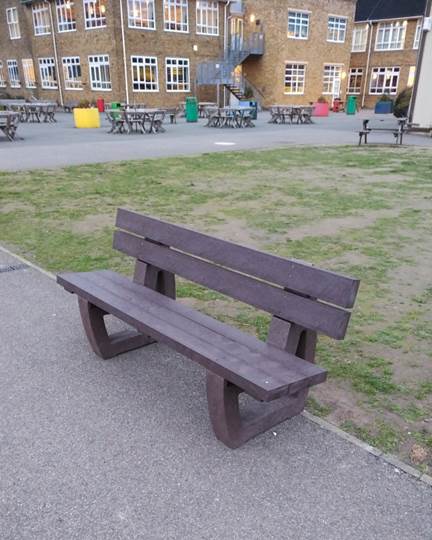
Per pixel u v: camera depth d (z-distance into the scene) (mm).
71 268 5066
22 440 2547
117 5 29141
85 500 2164
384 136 19750
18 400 2893
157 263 3287
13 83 40469
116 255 5457
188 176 10477
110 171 11086
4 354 3430
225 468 2350
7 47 39281
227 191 9000
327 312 2359
